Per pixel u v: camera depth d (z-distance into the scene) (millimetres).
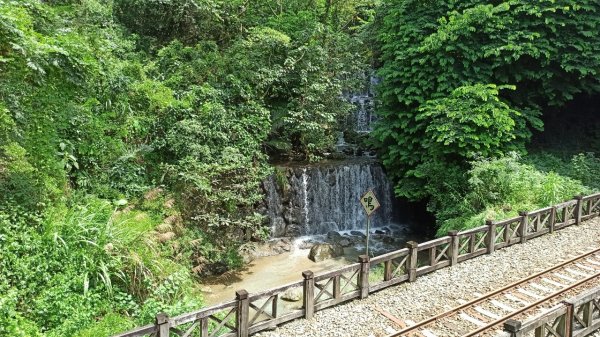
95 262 8148
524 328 5988
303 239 15438
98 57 12070
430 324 7797
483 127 13508
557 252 10945
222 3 18219
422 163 15500
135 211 10758
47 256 7750
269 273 12711
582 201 13117
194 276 11352
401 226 17641
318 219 16172
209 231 12227
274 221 15172
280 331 7637
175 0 16656
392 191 17812
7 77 8094
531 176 13516
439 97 15156
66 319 7141
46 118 9445
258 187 14203
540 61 15367
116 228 9008
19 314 6695
